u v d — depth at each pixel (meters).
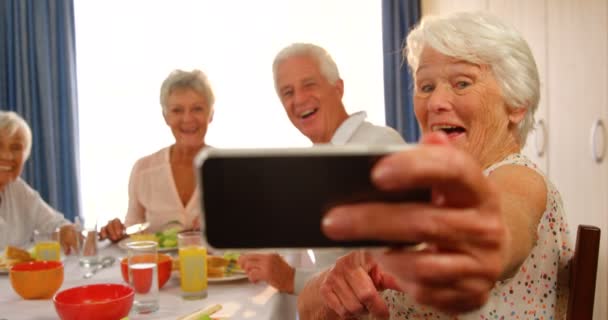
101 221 3.44
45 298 1.24
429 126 0.87
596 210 2.05
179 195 2.20
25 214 2.14
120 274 1.46
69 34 3.33
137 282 1.12
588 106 2.04
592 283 0.85
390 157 0.30
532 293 0.81
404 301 0.90
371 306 0.83
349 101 3.34
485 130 0.83
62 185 3.39
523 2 2.42
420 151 0.29
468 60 0.82
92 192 3.45
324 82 1.85
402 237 0.32
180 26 3.36
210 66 3.36
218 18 3.36
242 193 0.37
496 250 0.33
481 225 0.32
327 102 1.87
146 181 2.21
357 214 0.31
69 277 1.44
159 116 3.40
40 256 1.59
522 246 0.61
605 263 2.02
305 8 3.33
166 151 2.27
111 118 3.40
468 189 0.31
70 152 3.36
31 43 3.31
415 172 0.29
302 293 1.02
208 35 3.36
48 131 3.32
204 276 1.23
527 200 0.68
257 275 1.28
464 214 0.31
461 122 0.84
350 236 0.32
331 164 0.36
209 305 1.16
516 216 0.62
